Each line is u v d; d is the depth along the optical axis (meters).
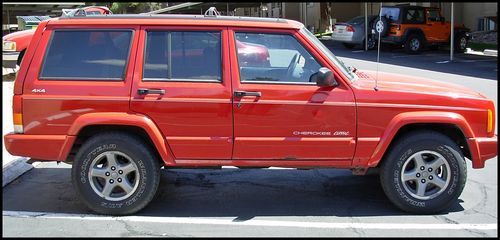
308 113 4.84
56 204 5.45
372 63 18.81
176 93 4.81
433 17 22.94
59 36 4.91
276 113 4.83
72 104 4.79
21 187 6.04
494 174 6.51
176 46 4.89
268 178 6.36
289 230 4.76
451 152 4.97
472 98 5.03
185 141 4.85
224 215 5.14
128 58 4.86
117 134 4.91
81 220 4.97
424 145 4.95
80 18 4.94
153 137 4.81
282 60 4.93
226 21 4.93
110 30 4.91
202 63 4.89
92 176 4.94
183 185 6.08
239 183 6.18
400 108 4.88
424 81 5.42
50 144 4.84
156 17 4.96
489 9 27.48
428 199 5.05
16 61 15.54
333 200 5.59
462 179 5.02
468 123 4.97
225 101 4.80
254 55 4.90
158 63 4.88
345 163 4.96
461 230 4.76
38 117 4.83
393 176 5.02
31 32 13.56
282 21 5.05
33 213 5.17
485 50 21.91
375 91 4.90
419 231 4.74
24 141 4.84
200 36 4.91
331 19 37.66
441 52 23.11
